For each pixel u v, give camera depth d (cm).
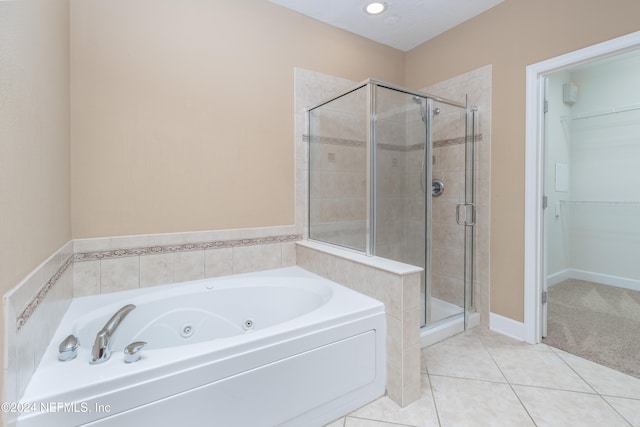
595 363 197
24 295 97
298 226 251
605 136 360
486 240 248
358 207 213
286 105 243
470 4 238
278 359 130
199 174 209
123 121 184
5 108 86
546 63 209
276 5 237
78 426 95
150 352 115
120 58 182
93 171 177
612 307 296
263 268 236
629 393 167
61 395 94
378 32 277
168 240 200
